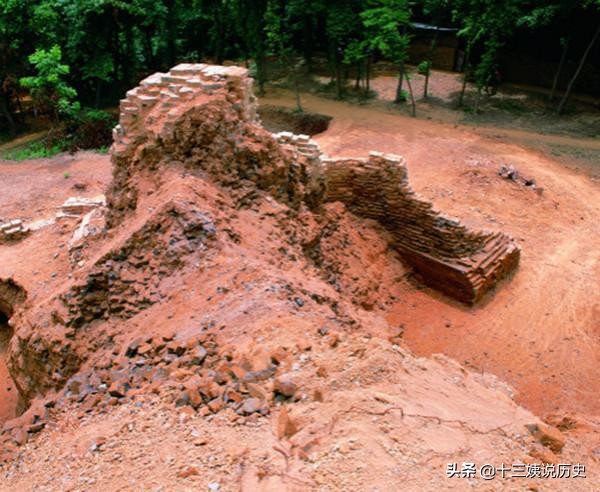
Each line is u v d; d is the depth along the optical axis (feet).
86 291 45.98
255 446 26.35
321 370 31.22
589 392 60.54
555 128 133.80
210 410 29.76
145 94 60.75
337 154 115.34
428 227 73.26
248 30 156.15
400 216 75.15
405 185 73.31
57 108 137.80
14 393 64.54
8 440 33.22
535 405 58.85
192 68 61.16
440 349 66.28
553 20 138.62
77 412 34.06
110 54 149.69
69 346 44.55
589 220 94.17
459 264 72.69
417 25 170.50
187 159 56.24
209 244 47.26
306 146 66.03
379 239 76.54
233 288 43.06
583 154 117.19
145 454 27.20
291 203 62.49
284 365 32.45
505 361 64.85
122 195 59.72
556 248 86.63
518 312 72.59
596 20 142.20
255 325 38.14
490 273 73.56
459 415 29.66
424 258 74.74
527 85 160.35
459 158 111.96
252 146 57.98
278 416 28.25
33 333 46.96
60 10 144.77
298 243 57.88
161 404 31.30
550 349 66.64
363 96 156.04
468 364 64.23
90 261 53.36
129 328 43.86
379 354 33.37
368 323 55.06
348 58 142.92
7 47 138.62
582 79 152.05
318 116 141.18
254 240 52.24
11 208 104.12
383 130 129.08
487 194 99.35
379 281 73.20
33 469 29.35
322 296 47.50
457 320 70.95
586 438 43.60
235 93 59.62
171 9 161.27
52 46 143.43
